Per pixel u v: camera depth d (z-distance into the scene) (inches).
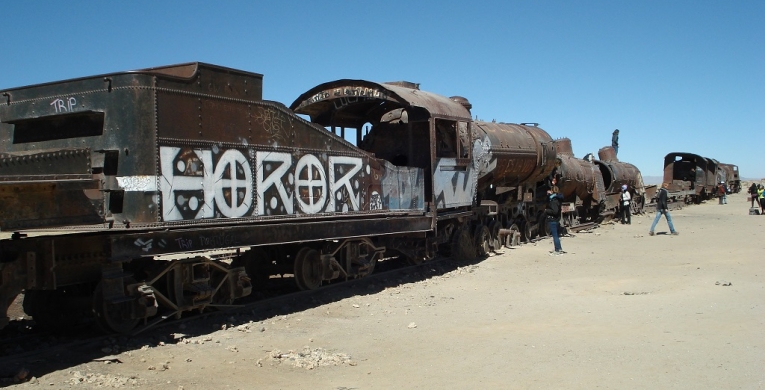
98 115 316.2
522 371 271.6
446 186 590.9
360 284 503.2
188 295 355.3
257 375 267.4
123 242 295.4
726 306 399.9
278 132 399.5
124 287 311.9
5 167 265.0
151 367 271.6
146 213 308.8
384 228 495.5
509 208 821.9
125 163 309.4
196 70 340.2
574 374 265.3
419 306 430.0
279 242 388.2
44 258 287.4
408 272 570.6
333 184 448.8
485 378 262.8
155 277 329.7
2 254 284.2
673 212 1566.2
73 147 323.0
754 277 514.6
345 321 380.2
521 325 365.7
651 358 286.8
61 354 286.8
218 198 350.6
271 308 407.8
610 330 346.0
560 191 994.1
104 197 312.7
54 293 343.0
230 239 352.2
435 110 565.3
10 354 293.6
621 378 258.5
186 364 281.4
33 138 335.6
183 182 328.8
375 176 501.0
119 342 308.2
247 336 337.1
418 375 268.7
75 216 280.1
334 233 439.8
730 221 1208.2
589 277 547.8
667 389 243.6
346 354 302.7
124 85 311.0
